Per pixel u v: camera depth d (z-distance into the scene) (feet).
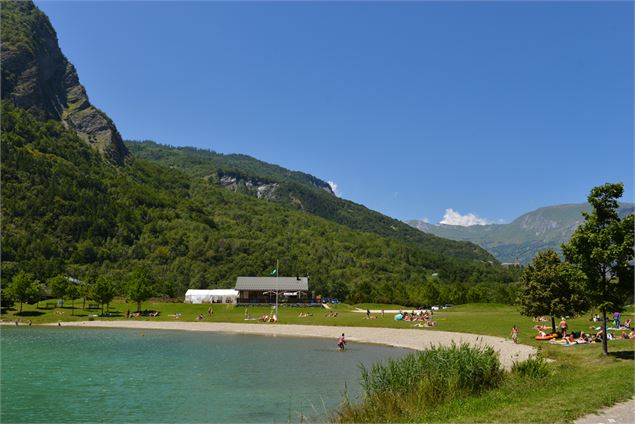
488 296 501.97
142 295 351.46
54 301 412.57
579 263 109.91
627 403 59.88
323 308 398.83
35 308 370.73
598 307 107.86
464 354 82.94
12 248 581.53
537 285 165.17
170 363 146.92
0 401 100.22
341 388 108.58
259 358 155.84
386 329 235.40
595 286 108.78
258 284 444.14
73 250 647.15
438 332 211.41
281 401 97.14
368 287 527.40
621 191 105.70
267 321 294.87
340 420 72.13
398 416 65.87
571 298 158.81
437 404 69.56
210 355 164.14
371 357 156.97
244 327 273.95
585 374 85.15
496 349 148.25
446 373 78.48
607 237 103.76
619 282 106.32
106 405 96.17
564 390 67.82
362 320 279.69
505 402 63.67
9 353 172.04
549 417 53.98
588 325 205.16
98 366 142.51
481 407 62.44
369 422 65.87
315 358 155.33
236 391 106.73
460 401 68.23
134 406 95.04
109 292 354.13
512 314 291.17
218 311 374.22
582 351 130.21
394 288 521.65
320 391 105.70
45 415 89.92
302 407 92.02
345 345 191.62
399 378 78.23
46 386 114.62
